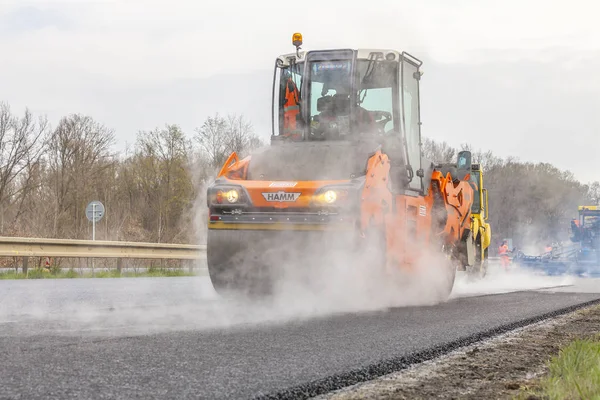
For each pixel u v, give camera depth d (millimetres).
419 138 9945
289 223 7770
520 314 7566
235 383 3268
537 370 4328
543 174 52938
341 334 5277
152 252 17797
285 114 9430
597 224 23969
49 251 14828
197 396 2965
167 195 33000
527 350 5133
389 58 9305
